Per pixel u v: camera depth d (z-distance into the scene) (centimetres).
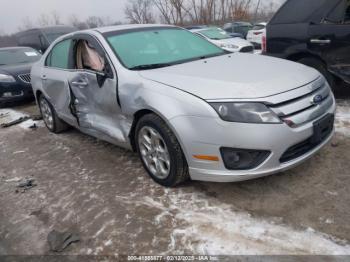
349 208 256
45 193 335
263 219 254
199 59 359
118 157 395
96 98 363
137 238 251
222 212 267
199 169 272
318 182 294
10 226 290
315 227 239
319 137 272
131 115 316
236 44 1039
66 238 260
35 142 491
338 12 434
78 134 502
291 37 478
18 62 827
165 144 288
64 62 434
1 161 437
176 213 272
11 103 784
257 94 253
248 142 248
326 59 451
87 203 305
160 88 286
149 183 324
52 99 471
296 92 265
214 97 257
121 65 332
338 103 485
